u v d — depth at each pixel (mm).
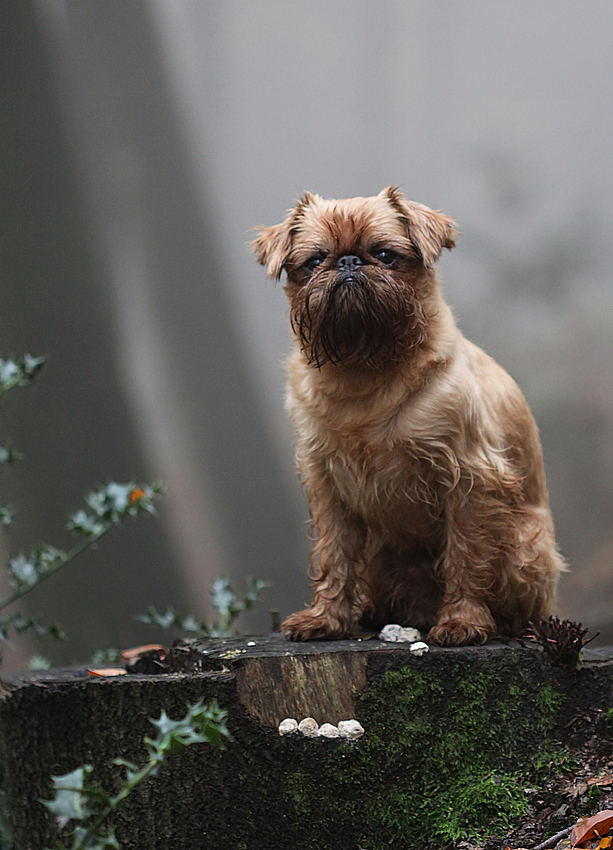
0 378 6309
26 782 5062
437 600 6656
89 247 12344
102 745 5020
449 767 5230
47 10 12242
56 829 4996
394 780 5172
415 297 5898
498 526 6090
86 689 5043
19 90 12273
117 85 12242
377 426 5957
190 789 5012
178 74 12148
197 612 12055
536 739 5332
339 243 5863
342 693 5238
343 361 5859
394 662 5309
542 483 6848
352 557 6367
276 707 5145
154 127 12234
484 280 11383
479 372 6406
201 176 12203
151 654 6605
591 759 5332
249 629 11883
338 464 6180
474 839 5086
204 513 12195
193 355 12328
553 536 6797
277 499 12148
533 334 11328
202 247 12289
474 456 6000
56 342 12320
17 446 12195
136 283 12344
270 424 12211
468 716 5301
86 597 12078
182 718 5023
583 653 5777
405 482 6090
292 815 5059
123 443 12273
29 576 6418
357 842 5090
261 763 5066
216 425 12297
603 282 11242
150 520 12156
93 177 12320
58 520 12156
